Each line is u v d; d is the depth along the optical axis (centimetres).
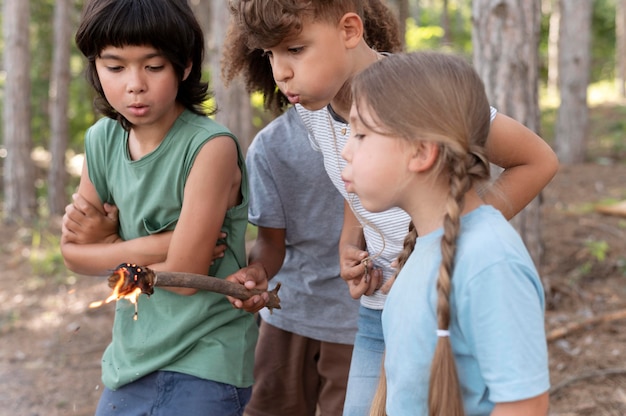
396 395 175
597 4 2720
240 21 206
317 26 198
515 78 468
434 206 170
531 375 155
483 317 157
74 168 1513
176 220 240
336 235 283
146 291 196
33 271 825
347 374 291
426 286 168
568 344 488
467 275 159
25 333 638
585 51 1319
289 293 294
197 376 239
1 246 969
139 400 246
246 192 250
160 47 221
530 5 466
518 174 212
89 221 248
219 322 243
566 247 695
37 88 1499
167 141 236
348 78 213
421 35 1673
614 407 402
